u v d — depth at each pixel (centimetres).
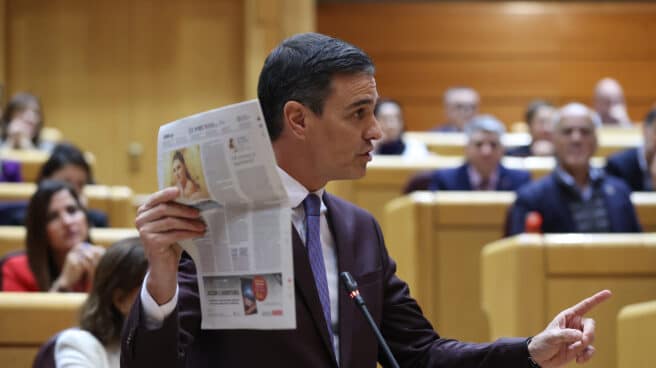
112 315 289
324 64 196
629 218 488
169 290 183
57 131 870
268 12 877
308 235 201
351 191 577
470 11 1112
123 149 880
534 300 374
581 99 1116
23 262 406
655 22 1112
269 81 200
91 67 882
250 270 181
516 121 1113
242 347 191
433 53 1112
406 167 582
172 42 884
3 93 875
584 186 489
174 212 182
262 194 179
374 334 201
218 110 179
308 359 192
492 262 398
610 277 375
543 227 477
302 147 199
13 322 326
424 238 468
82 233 411
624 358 325
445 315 467
